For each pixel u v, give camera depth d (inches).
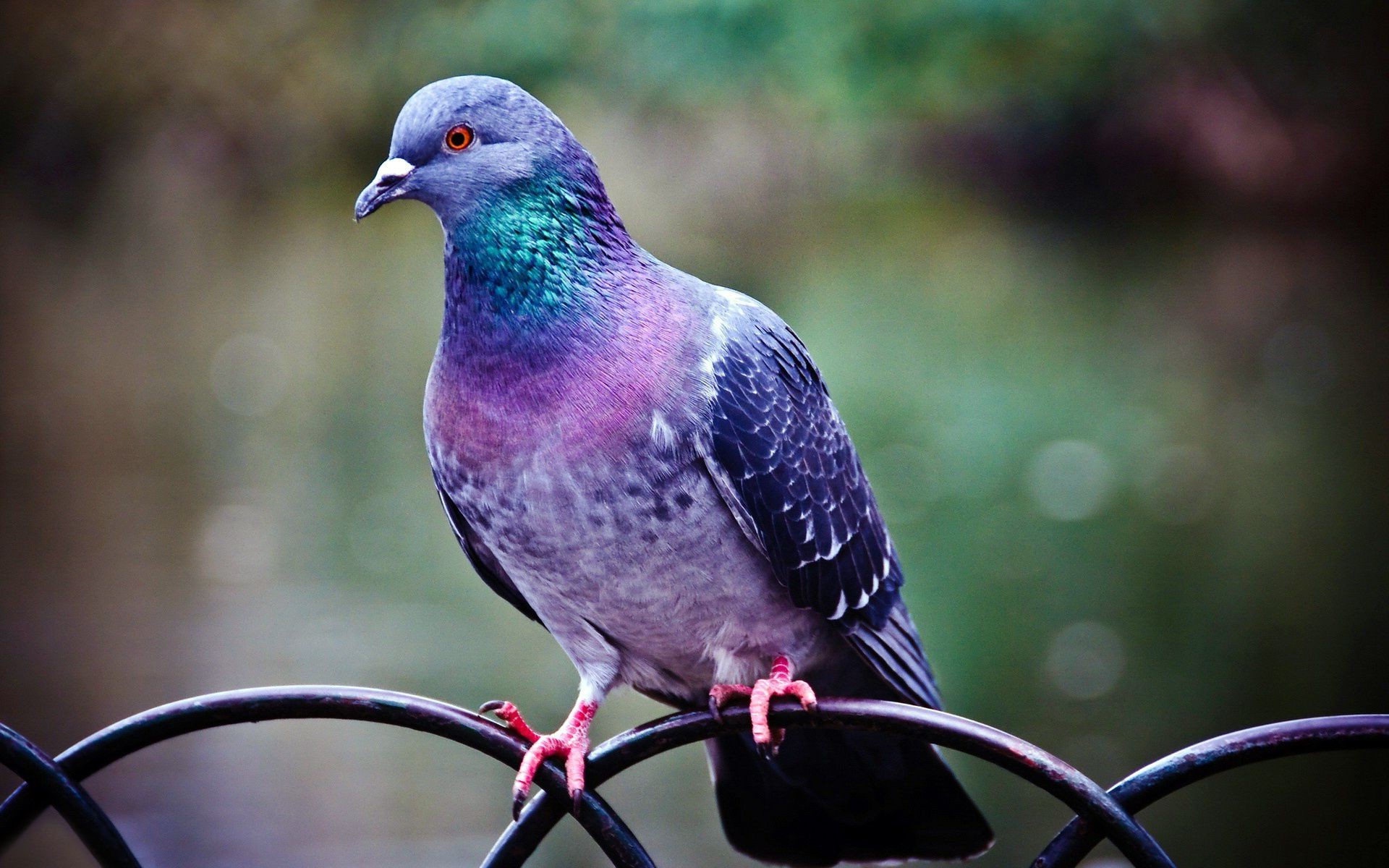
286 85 1380.4
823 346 941.8
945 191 1612.9
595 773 160.7
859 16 842.2
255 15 1330.0
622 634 192.2
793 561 191.3
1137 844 134.9
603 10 903.7
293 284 1244.5
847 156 1380.4
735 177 1166.3
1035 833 336.5
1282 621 459.8
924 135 1581.0
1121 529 571.8
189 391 844.6
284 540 545.3
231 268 1316.4
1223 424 744.3
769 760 191.3
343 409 804.0
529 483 178.1
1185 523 578.9
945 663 429.1
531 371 176.2
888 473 657.0
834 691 216.8
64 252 1349.7
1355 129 1441.9
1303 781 371.6
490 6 956.6
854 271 1232.2
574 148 181.3
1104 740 378.0
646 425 176.6
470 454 180.7
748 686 188.9
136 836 324.2
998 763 141.7
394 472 661.9
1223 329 1005.2
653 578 183.6
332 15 1289.4
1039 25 880.9
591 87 954.7
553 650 428.1
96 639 430.6
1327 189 1480.1
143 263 1321.4
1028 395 809.5
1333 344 938.1
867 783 199.0
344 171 1521.9
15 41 1384.1
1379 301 1096.8
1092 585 500.7
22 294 1149.7
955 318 1049.5
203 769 364.2
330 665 409.1
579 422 175.5
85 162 1496.1
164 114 1456.7
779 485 188.4
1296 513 589.6
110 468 660.7
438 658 419.2
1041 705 400.2
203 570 504.1
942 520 586.2
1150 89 1418.6
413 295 1192.2
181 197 1533.0
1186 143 1509.6
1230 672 416.5
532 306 177.2
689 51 885.2
